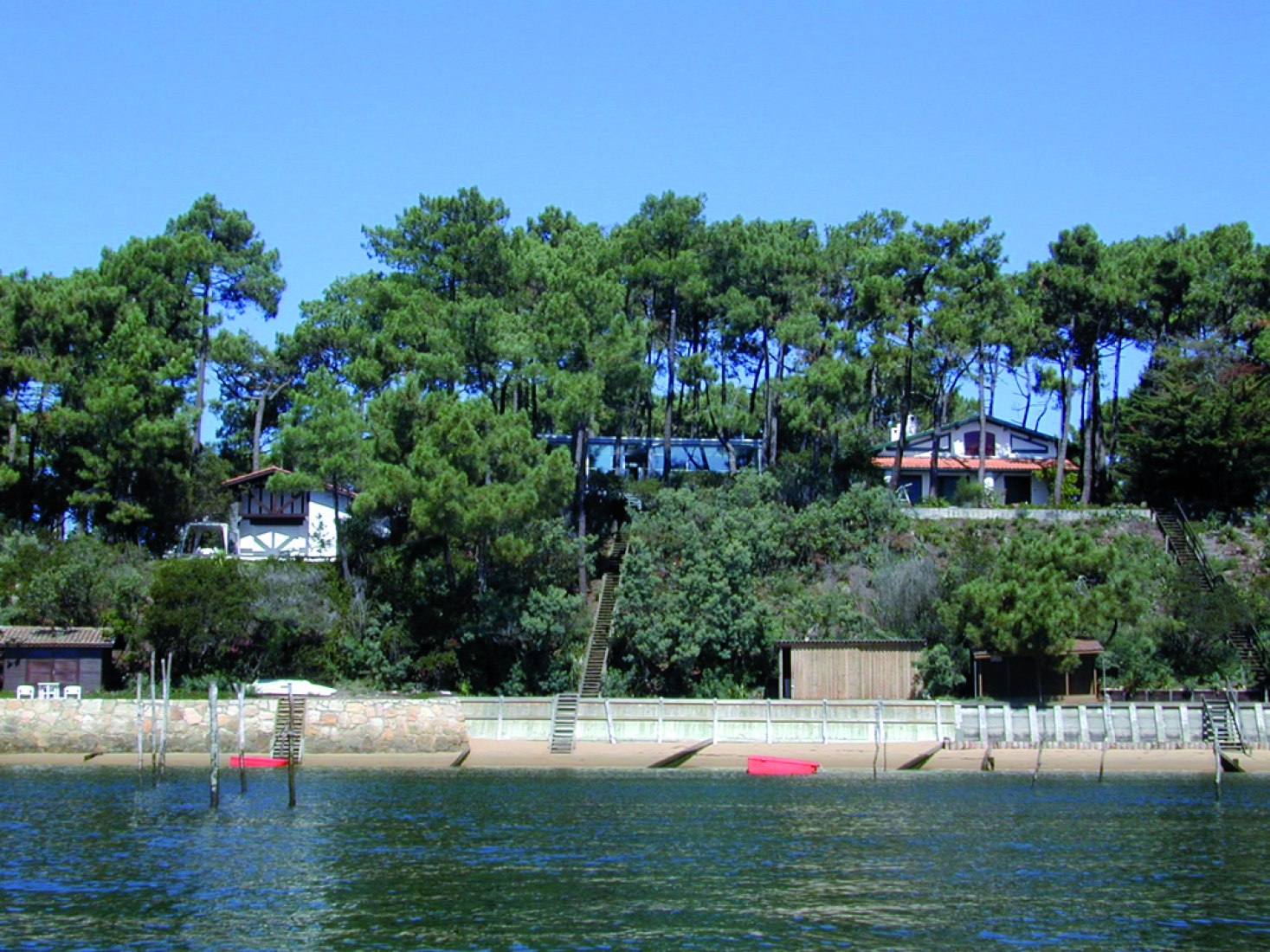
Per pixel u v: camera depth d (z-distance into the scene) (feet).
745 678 221.05
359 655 221.66
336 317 306.76
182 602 213.05
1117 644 218.79
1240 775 182.39
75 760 192.34
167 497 264.11
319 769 187.62
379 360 258.78
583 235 329.11
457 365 243.40
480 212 288.51
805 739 197.88
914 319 269.03
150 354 258.16
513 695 219.20
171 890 111.04
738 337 293.64
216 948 94.53
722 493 261.03
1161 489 281.74
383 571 238.07
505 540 214.28
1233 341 291.99
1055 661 204.85
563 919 101.65
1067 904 106.42
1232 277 297.74
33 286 258.78
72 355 258.78
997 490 308.19
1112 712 196.03
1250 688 215.10
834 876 116.37
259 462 308.81
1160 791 168.04
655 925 99.96
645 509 268.00
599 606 234.38
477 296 281.54
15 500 262.88
